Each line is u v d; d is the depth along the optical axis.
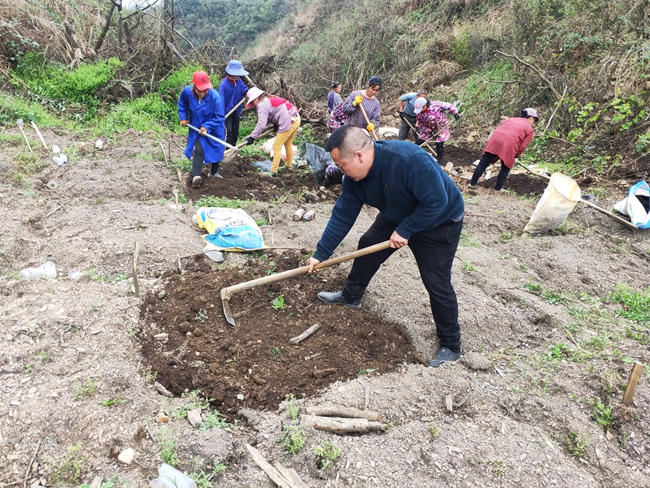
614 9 9.82
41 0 11.85
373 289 4.17
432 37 15.54
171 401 2.91
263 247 4.69
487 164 7.02
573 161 8.41
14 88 9.57
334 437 2.71
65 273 4.07
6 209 4.94
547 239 5.52
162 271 4.21
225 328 3.59
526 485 2.56
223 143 6.16
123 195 5.66
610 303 4.43
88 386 2.84
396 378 3.21
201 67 11.79
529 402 3.12
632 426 2.98
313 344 3.48
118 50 11.62
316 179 6.70
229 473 2.48
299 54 20.19
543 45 10.97
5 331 3.17
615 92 8.49
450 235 3.14
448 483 2.53
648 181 7.36
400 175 2.83
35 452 2.54
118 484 2.40
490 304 4.09
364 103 6.71
